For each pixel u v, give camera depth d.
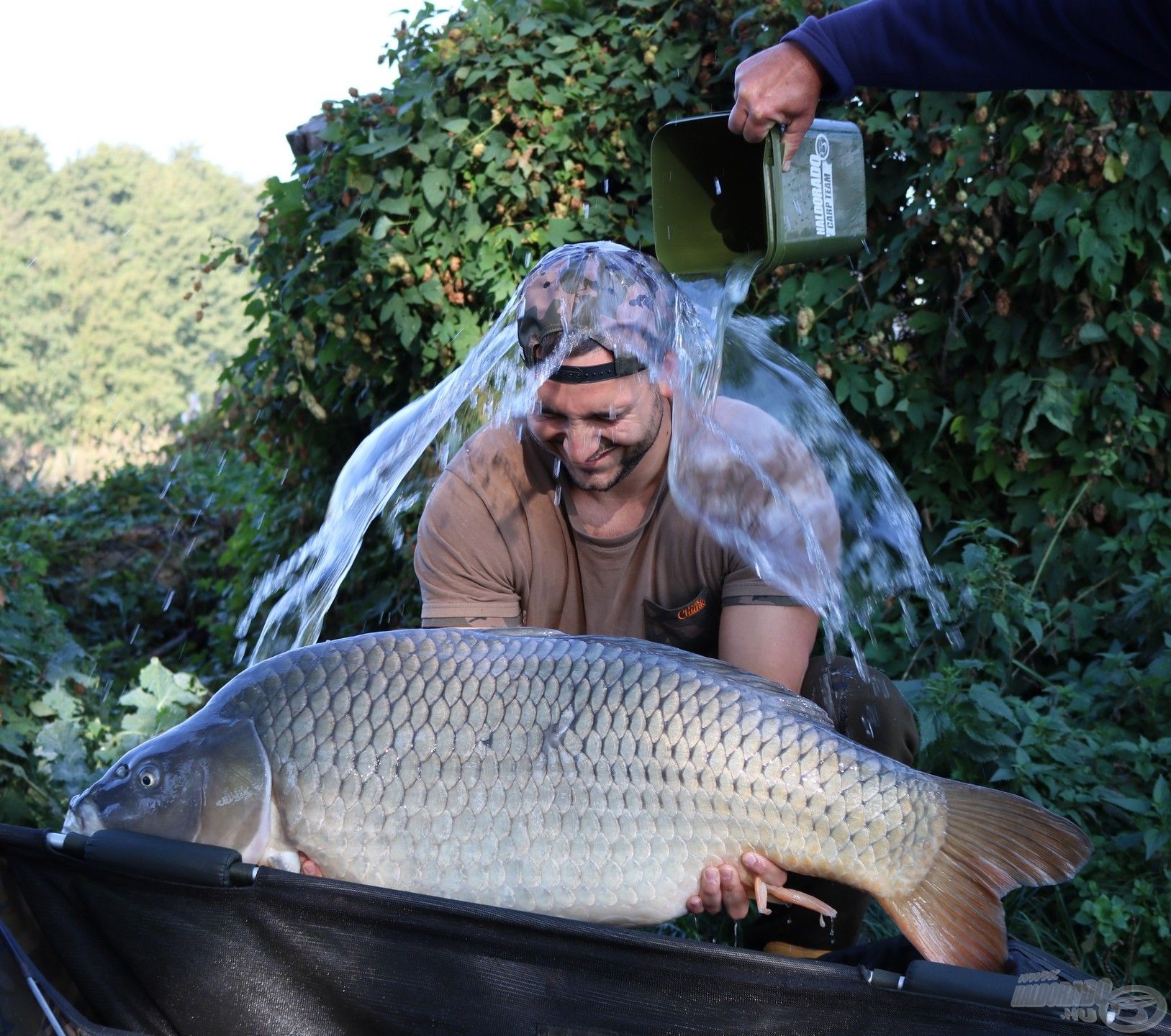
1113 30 2.10
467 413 3.35
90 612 6.67
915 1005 1.47
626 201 4.39
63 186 48.41
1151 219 3.67
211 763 1.72
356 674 1.77
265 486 5.52
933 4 2.20
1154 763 3.04
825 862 1.73
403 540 4.51
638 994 1.52
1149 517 3.61
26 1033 1.52
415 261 4.47
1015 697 3.21
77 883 1.60
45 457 12.45
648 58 4.22
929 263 3.99
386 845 1.74
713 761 1.73
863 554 3.75
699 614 2.23
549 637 1.81
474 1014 1.55
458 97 4.54
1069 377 3.79
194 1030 1.60
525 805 1.73
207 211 49.03
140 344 43.28
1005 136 3.78
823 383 3.90
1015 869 1.69
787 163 2.30
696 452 2.19
